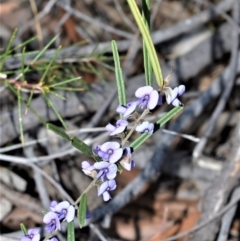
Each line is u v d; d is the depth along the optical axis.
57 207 0.29
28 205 0.50
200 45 0.61
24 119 0.51
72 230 0.30
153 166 0.51
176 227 0.52
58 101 0.53
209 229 0.47
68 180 0.53
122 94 0.31
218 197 0.48
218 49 0.61
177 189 0.56
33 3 0.59
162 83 0.28
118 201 0.49
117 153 0.27
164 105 0.59
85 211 0.28
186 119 0.54
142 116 0.28
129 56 0.60
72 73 0.55
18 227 0.50
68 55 0.57
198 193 0.55
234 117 0.61
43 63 0.51
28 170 0.54
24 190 0.52
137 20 0.27
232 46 0.58
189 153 0.57
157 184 0.56
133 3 0.27
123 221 0.52
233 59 0.57
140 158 0.55
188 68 0.60
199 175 0.55
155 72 0.28
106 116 0.56
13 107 0.55
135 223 0.52
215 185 0.49
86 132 0.53
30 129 0.53
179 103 0.28
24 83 0.44
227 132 0.61
